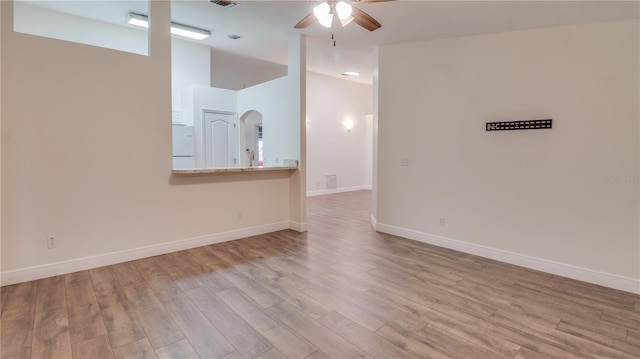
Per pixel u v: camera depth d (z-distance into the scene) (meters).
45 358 1.96
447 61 4.07
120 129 3.47
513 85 3.55
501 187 3.70
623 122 2.94
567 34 3.20
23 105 2.97
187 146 5.49
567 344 2.14
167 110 3.76
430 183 4.32
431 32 3.94
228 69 7.53
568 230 3.27
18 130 2.96
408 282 3.11
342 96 9.38
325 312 2.53
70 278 3.13
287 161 5.08
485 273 3.35
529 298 2.79
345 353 2.04
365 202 7.72
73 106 3.20
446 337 2.21
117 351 2.03
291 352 2.04
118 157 3.48
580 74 3.14
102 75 3.34
